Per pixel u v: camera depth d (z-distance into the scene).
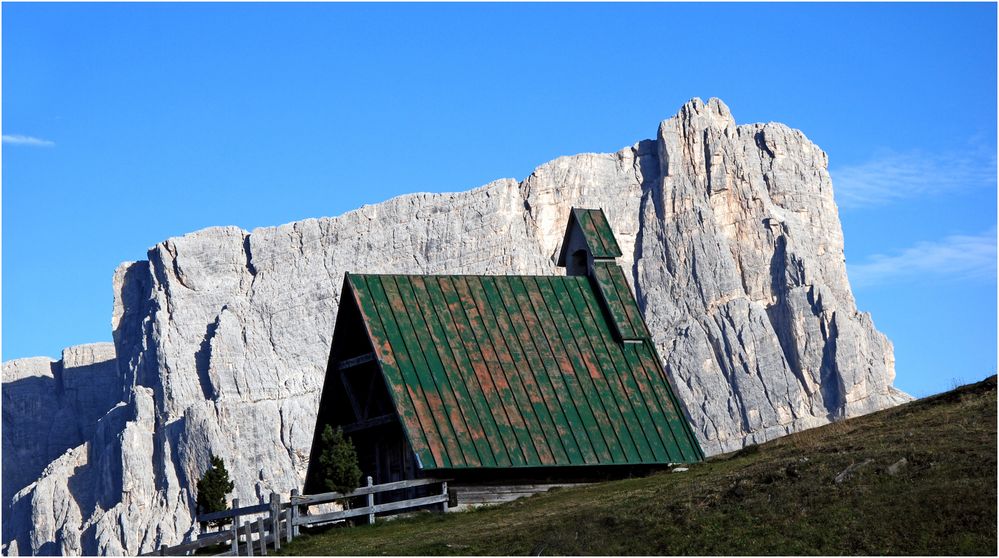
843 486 47.25
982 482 45.31
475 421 58.12
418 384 58.59
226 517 56.22
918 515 44.47
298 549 51.50
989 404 55.31
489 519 53.06
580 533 47.81
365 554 48.38
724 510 47.34
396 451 60.03
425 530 52.56
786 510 46.44
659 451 59.81
